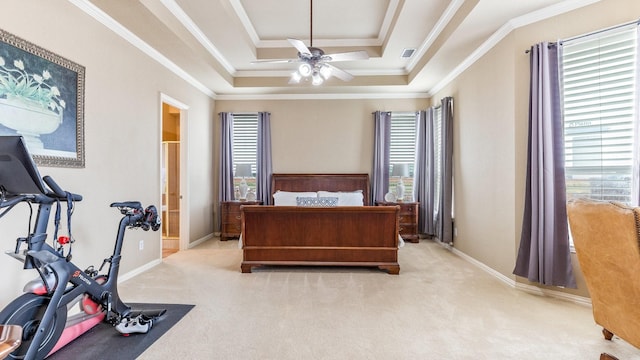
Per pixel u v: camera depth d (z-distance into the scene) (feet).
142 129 11.86
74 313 6.96
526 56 10.05
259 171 18.97
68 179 8.51
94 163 9.45
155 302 9.05
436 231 16.94
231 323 7.77
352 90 18.45
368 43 15.25
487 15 9.83
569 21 9.21
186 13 11.19
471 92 13.47
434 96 18.19
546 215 9.26
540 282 9.37
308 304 8.95
